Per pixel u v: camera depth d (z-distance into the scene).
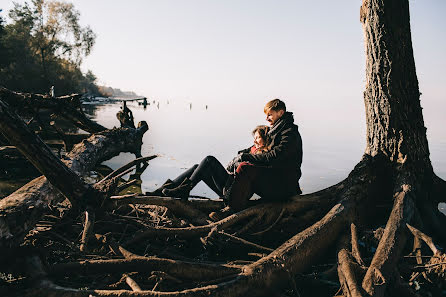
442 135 19.39
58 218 3.27
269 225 3.76
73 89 55.28
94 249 3.08
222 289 2.34
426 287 2.82
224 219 3.56
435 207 4.17
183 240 3.48
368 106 4.33
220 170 3.97
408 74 4.12
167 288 2.57
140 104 65.19
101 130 8.52
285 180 3.73
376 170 4.08
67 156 5.89
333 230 3.39
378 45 4.16
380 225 3.96
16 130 2.66
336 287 2.80
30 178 6.44
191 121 27.70
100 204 3.10
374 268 2.60
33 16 50.22
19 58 48.88
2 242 2.36
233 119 34.00
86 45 52.91
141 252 3.16
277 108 3.74
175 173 7.86
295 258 2.84
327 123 32.28
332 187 4.16
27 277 2.34
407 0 4.16
